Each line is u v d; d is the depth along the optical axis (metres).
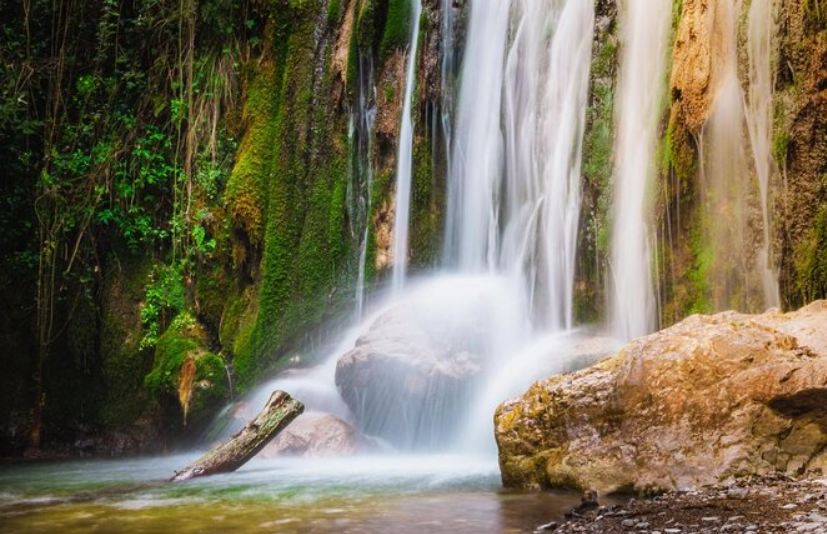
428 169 12.38
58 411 14.05
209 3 14.43
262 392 11.73
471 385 9.65
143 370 13.69
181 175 13.89
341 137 13.29
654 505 5.48
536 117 11.45
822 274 7.91
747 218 8.59
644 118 10.02
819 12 8.02
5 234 14.26
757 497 5.31
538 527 5.32
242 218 13.14
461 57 12.55
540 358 9.28
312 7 13.71
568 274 10.67
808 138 8.07
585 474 6.52
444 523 5.56
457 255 12.12
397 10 13.01
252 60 14.13
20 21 15.15
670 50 9.68
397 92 12.79
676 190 9.26
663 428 6.30
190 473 8.51
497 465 8.66
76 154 14.38
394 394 9.98
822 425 5.93
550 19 11.52
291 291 12.80
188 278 13.60
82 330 14.17
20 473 10.36
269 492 7.21
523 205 11.47
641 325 9.65
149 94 14.84
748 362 6.21
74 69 15.21
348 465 9.04
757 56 8.52
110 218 14.16
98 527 5.81
